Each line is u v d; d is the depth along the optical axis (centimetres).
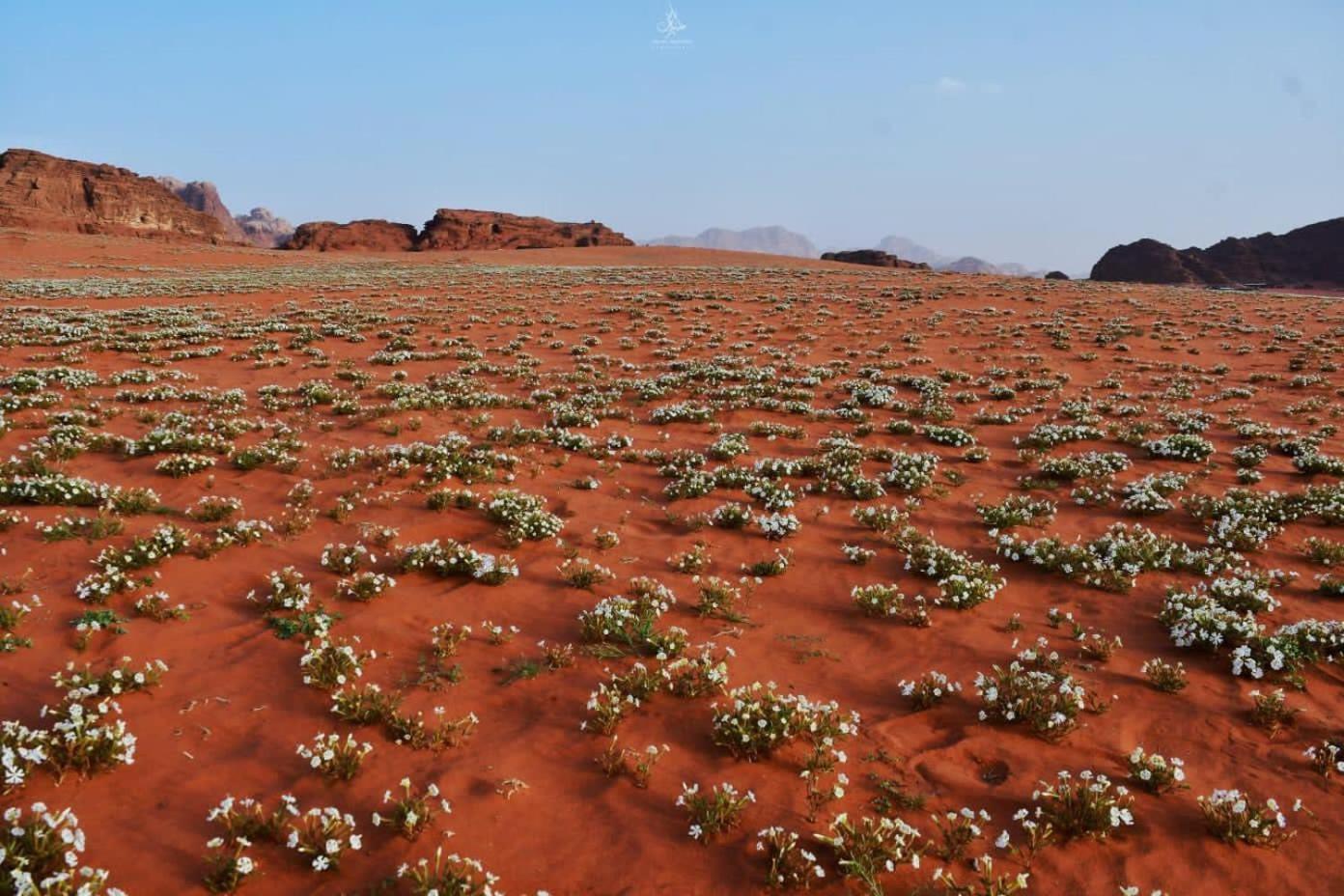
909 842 515
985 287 5347
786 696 707
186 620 792
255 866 485
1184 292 5781
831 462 1528
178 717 635
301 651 747
